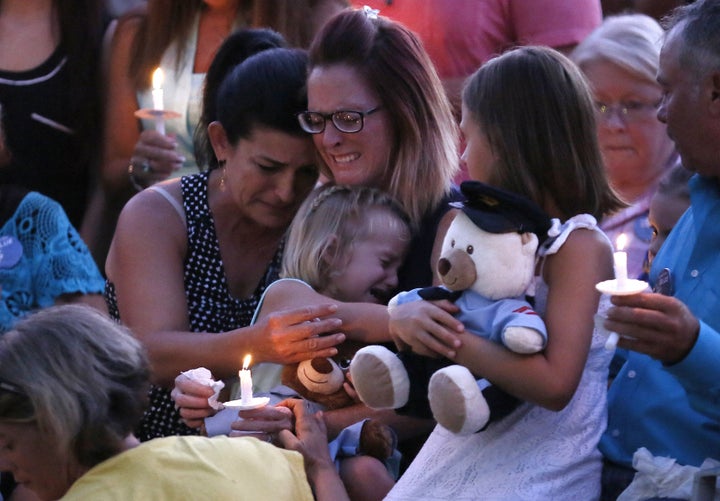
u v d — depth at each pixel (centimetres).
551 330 1198
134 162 1914
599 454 1297
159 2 2023
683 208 1511
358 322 1433
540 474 1234
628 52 1730
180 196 1658
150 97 2047
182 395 1433
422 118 1500
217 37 2008
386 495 1346
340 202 1484
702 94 1240
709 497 1184
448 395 1173
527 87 1250
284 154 1548
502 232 1193
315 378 1416
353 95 1484
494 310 1201
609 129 1741
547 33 1922
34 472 1202
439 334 1195
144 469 1195
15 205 1930
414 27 1944
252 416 1378
